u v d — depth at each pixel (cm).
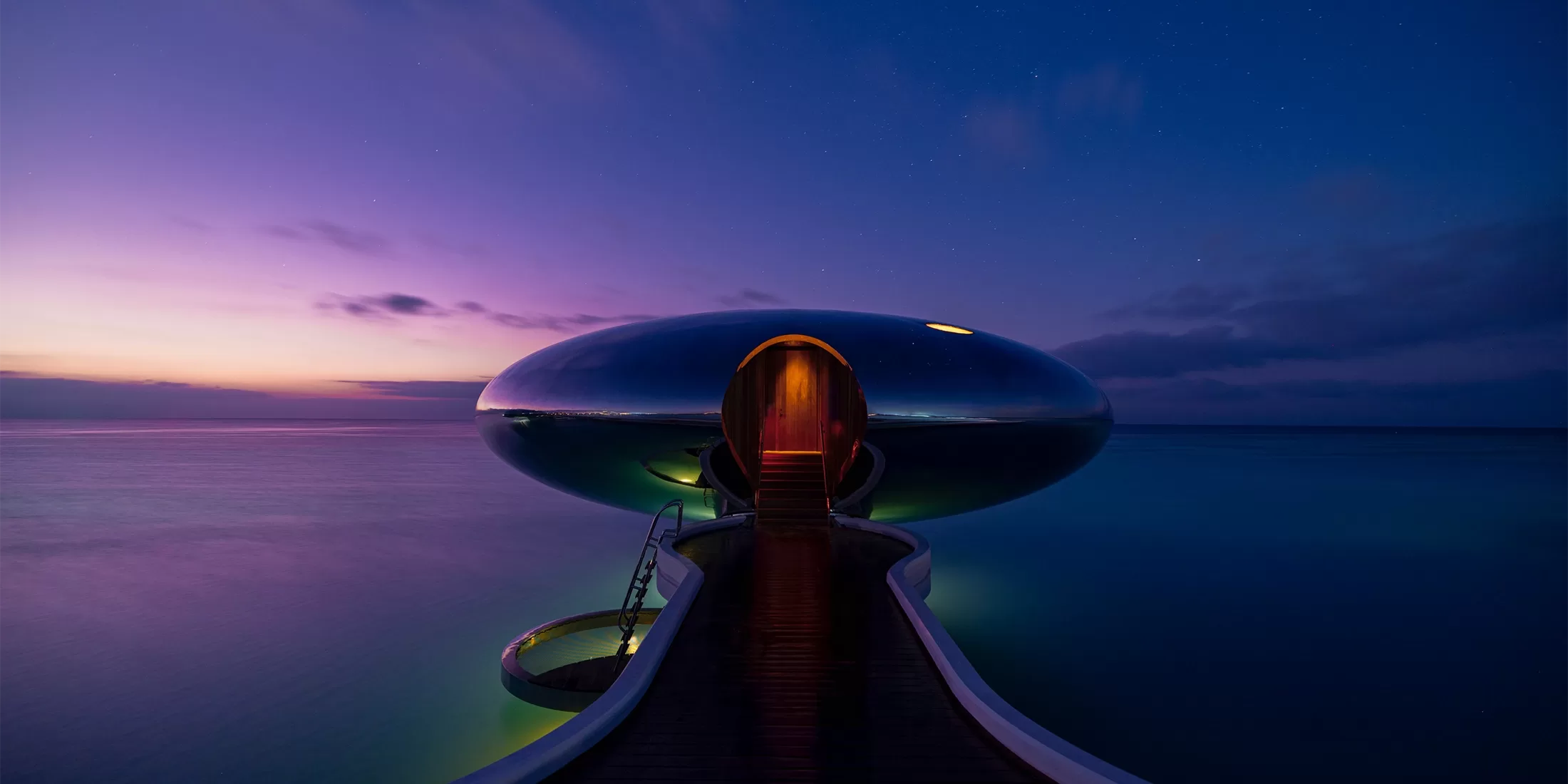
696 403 984
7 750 813
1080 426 1090
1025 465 1073
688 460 1009
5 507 2630
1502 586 1522
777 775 384
